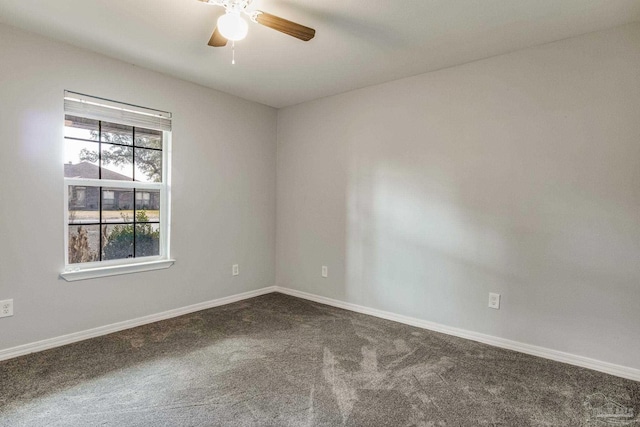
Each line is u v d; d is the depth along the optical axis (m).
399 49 2.67
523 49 2.65
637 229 2.28
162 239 3.36
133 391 2.06
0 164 2.39
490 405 1.98
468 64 2.91
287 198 4.28
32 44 2.50
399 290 3.36
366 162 3.56
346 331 3.08
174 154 3.34
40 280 2.59
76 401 1.95
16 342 2.49
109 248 3.01
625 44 2.29
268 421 1.80
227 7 1.98
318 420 1.82
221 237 3.78
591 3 2.04
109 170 2.99
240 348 2.69
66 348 2.64
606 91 2.35
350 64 2.96
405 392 2.09
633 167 2.28
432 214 3.14
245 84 3.48
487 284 2.86
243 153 3.96
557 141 2.53
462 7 2.10
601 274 2.40
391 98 3.37
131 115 3.03
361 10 2.15
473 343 2.85
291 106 4.20
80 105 2.74
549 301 2.59
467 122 2.93
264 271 4.29
